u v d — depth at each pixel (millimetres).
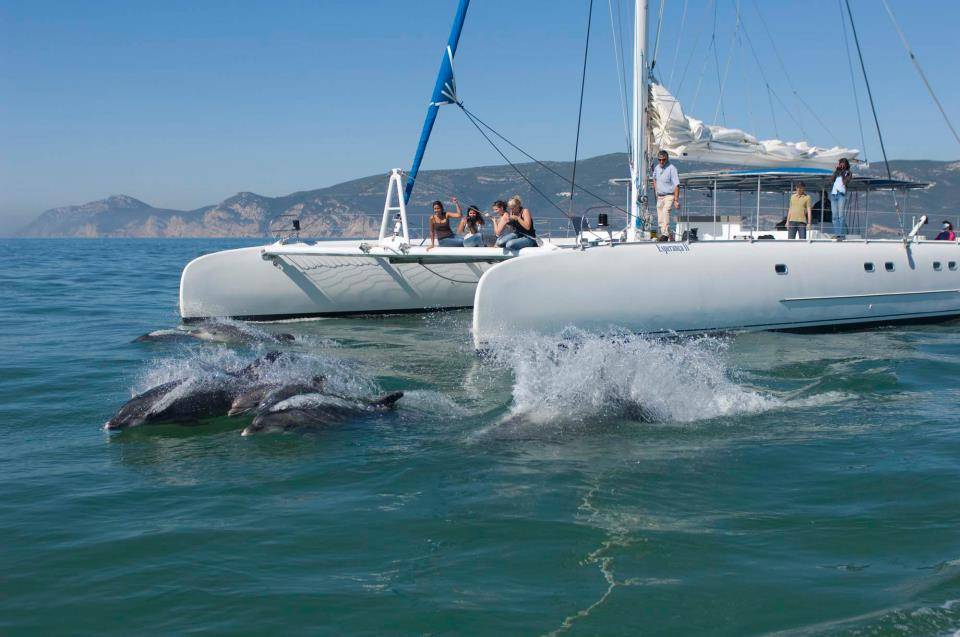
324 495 5648
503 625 3756
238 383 8438
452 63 13523
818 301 13977
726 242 13289
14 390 9297
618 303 12141
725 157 15484
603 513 5195
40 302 20406
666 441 6867
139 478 6117
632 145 14461
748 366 10383
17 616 3928
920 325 15242
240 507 5438
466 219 15719
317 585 4207
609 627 3727
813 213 16656
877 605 3885
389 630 3734
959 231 16984
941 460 6262
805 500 5422
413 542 4766
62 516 5301
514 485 5762
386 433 7211
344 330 14664
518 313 11445
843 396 8633
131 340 13312
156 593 4145
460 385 9422
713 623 3752
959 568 4281
